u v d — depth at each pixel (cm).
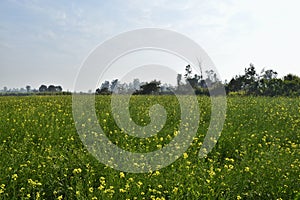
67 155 749
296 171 674
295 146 876
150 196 564
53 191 573
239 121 1209
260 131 1063
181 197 548
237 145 910
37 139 916
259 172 649
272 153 777
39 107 1487
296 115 1388
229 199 569
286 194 601
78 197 533
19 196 557
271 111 1441
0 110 1416
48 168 639
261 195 590
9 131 959
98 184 615
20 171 610
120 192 557
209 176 630
